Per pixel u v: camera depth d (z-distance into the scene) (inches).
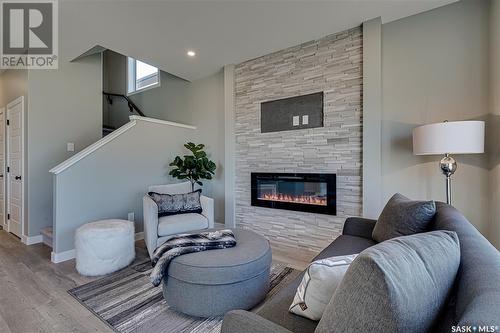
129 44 124.1
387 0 90.5
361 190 109.1
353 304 24.9
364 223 87.3
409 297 23.3
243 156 148.1
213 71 161.8
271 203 135.9
